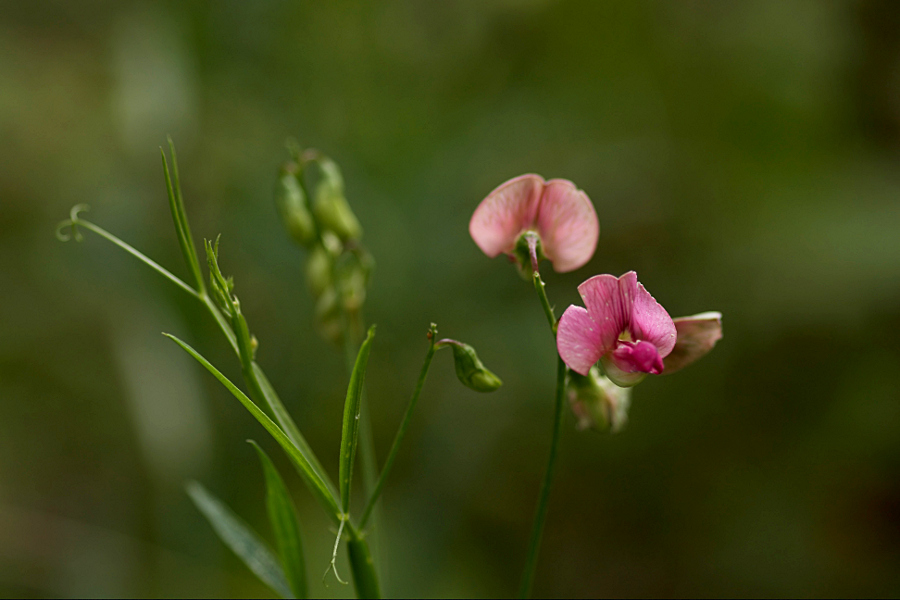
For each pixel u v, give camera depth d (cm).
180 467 61
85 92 76
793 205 77
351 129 78
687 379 72
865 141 81
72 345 70
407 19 82
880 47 79
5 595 57
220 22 74
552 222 37
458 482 65
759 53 83
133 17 73
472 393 68
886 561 63
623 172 79
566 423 69
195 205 71
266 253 71
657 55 84
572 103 82
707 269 76
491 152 77
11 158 72
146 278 67
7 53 75
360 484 65
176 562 59
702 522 67
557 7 82
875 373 69
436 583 60
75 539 61
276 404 37
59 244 69
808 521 66
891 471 65
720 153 81
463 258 71
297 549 38
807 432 69
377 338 70
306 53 78
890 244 70
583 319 36
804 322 71
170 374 63
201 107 73
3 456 66
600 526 67
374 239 71
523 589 37
